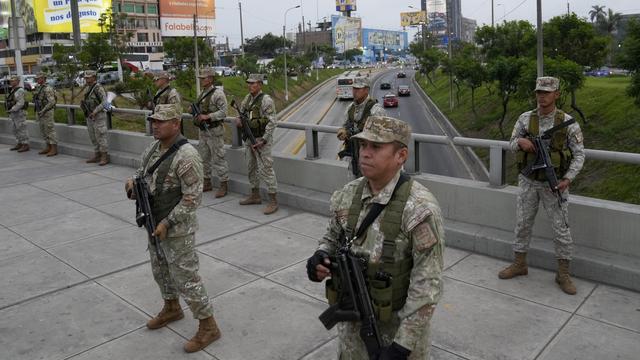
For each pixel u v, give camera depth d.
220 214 7.01
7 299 4.68
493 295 4.38
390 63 174.50
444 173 21.19
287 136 33.34
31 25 61.38
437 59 68.69
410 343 2.07
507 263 5.03
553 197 4.36
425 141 5.86
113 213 7.27
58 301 4.61
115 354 3.75
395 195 2.18
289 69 75.62
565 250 4.37
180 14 76.44
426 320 2.09
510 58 27.98
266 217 6.82
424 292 2.09
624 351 3.51
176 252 3.62
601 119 23.78
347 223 2.27
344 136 5.55
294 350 3.72
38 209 7.56
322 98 66.12
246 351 3.73
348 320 2.17
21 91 12.35
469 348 3.62
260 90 6.89
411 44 99.44
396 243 2.14
